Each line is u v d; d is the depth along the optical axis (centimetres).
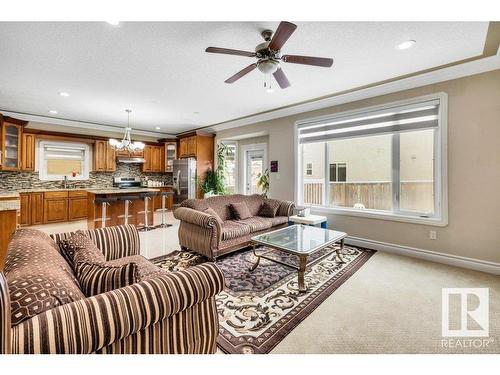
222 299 224
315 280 263
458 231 303
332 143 443
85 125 609
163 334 111
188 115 536
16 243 143
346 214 406
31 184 562
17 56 265
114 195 476
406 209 361
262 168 613
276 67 224
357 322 189
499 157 276
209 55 264
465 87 295
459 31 219
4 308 67
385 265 306
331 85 351
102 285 112
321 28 214
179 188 689
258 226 371
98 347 88
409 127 345
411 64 284
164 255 346
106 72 308
